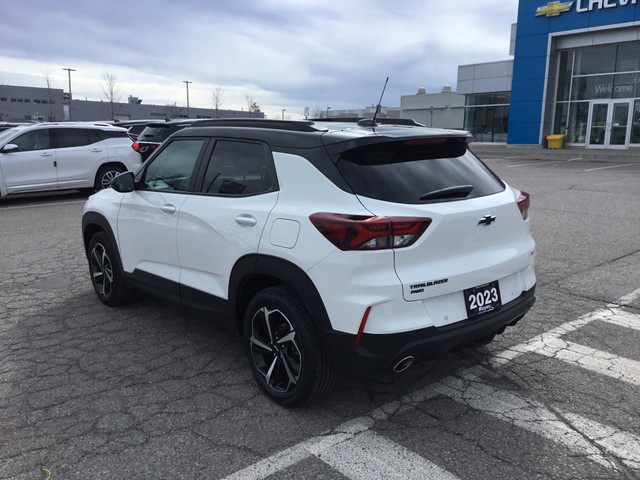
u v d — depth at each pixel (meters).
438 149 3.51
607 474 2.73
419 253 2.94
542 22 26.67
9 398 3.52
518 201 3.60
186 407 3.40
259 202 3.38
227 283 3.62
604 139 26.05
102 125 13.57
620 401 3.44
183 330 4.68
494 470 2.77
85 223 5.26
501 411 3.34
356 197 2.97
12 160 11.92
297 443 3.00
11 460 2.86
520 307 3.50
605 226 8.87
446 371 3.88
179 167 4.19
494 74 31.66
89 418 3.28
